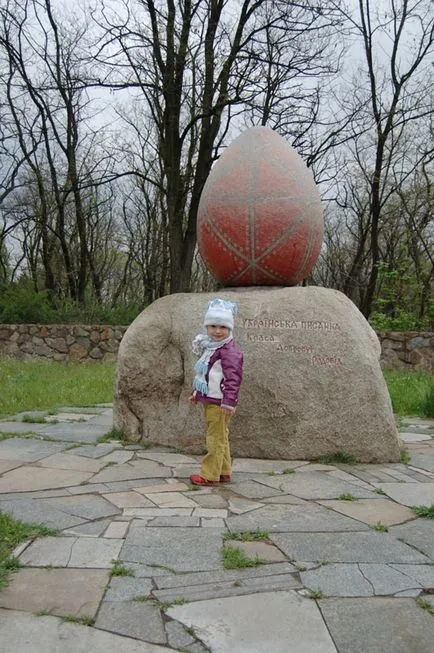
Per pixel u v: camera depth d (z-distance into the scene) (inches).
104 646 91.7
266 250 229.5
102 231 1469.0
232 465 202.4
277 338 217.3
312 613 101.6
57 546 127.3
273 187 228.5
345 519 148.9
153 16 621.9
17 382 411.2
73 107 855.1
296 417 211.9
